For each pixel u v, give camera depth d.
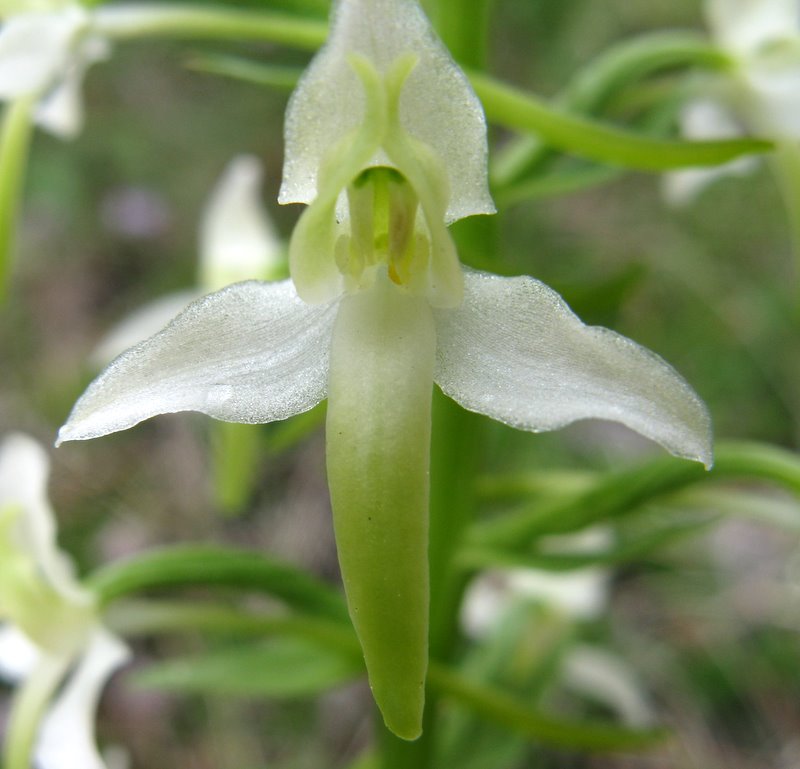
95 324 0.15
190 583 0.06
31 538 0.06
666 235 0.16
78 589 0.06
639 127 0.07
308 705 0.11
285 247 0.08
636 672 0.12
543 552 0.06
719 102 0.07
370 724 0.11
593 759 0.11
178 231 0.16
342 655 0.06
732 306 0.14
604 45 0.18
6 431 0.14
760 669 0.12
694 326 0.14
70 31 0.06
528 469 0.12
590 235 0.16
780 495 0.14
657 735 0.06
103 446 0.13
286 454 0.13
